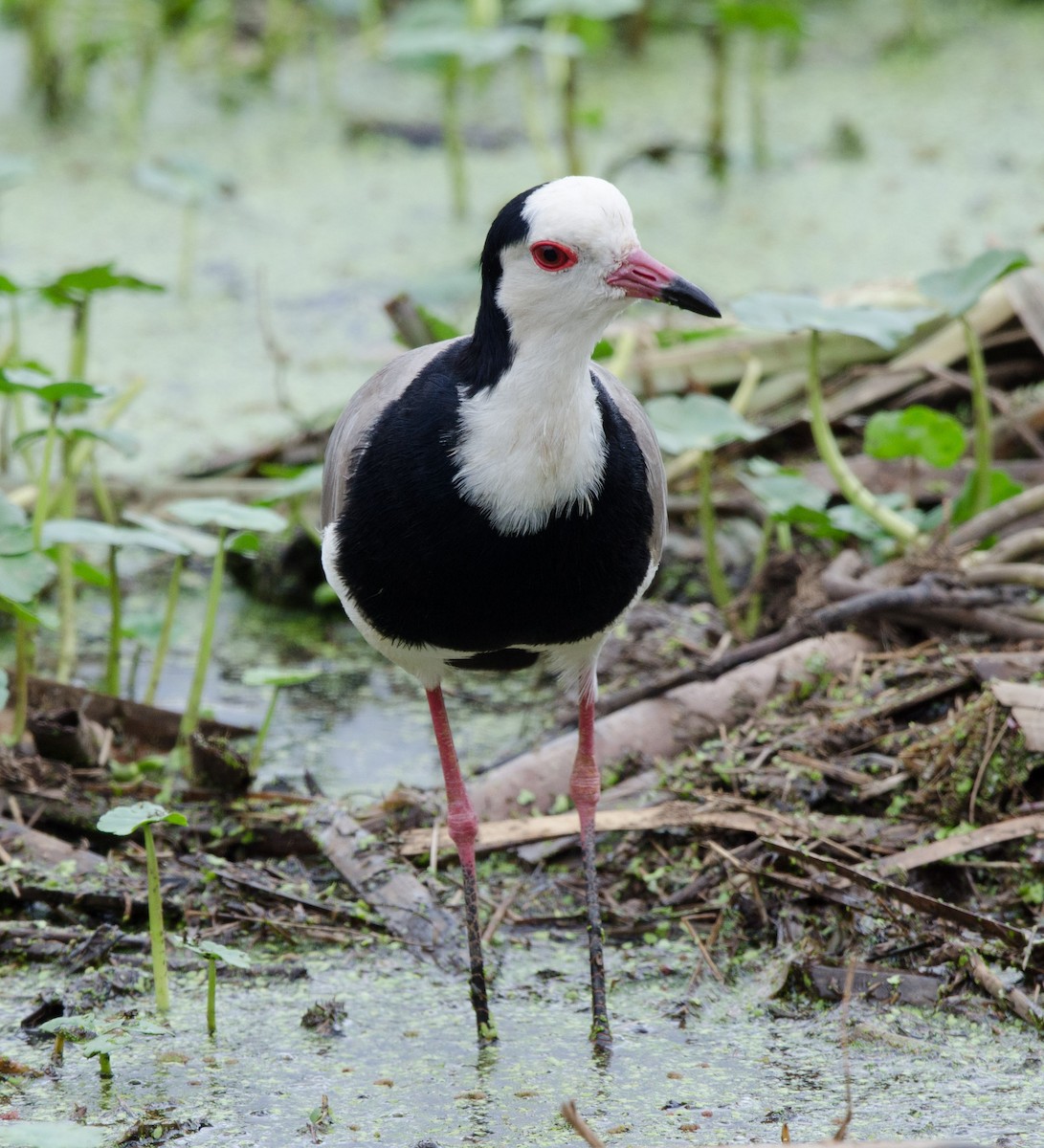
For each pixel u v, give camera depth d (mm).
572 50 18172
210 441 14758
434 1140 7219
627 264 7117
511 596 7613
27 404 15844
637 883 9375
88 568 10938
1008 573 10633
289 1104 7516
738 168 19938
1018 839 8977
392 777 10750
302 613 13375
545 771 10094
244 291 17797
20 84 22531
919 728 9766
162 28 21938
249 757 10906
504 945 8969
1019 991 8016
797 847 8805
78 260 18328
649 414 11039
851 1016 8117
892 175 19578
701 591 12500
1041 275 13023
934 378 13203
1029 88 21906
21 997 8477
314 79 23328
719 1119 7324
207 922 9117
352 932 9070
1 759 9945
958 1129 7156
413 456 7500
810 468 12750
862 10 24859
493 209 19578
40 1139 6336
